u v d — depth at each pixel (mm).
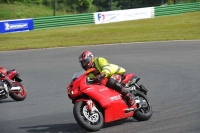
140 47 28625
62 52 28281
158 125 9969
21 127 10602
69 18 46250
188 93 14227
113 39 34000
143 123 10227
